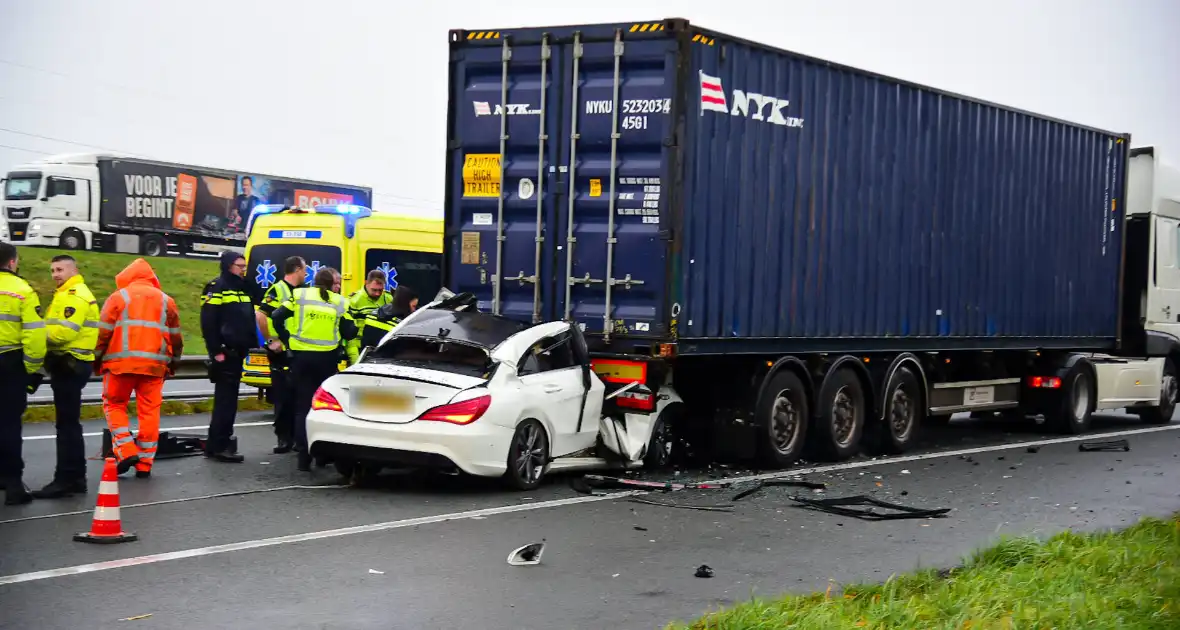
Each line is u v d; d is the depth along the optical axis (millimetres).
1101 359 19406
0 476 9734
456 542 8773
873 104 14523
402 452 10500
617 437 12188
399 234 18516
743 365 13117
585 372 11844
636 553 8664
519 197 12555
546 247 12398
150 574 7516
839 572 8273
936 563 8609
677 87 11727
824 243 13844
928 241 15617
